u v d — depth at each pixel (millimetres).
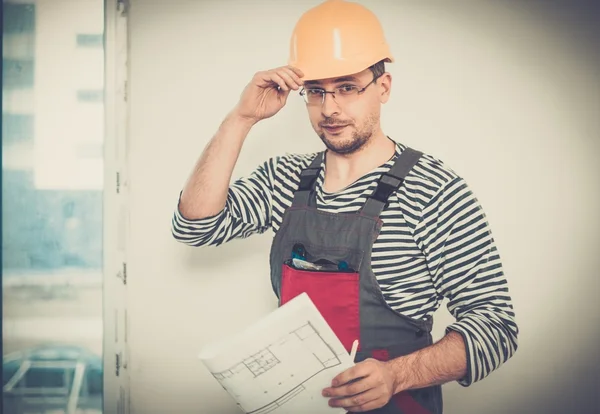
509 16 2000
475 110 2012
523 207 2016
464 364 1321
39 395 1912
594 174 2006
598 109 1997
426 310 1484
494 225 2021
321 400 1300
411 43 2006
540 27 1998
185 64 2014
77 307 1914
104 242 1915
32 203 1887
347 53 1492
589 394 2029
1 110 1851
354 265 1453
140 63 2002
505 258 2023
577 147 2006
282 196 1662
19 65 1877
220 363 1230
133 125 2008
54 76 1887
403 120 2016
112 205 1932
